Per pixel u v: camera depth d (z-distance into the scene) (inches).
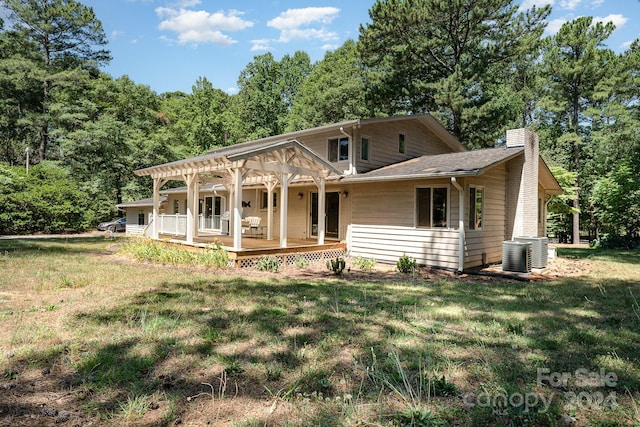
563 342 170.1
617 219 740.0
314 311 221.0
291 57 1824.6
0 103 1100.5
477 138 922.7
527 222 491.8
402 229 472.4
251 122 1510.8
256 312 216.7
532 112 1157.7
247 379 130.7
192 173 489.4
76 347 156.4
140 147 1169.4
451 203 428.8
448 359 147.6
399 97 956.0
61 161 1121.4
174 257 417.4
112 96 1222.9
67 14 1155.3
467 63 901.8
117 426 101.3
